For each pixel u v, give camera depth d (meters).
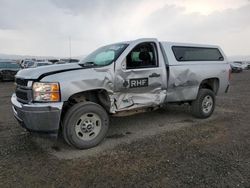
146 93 5.33
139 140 4.91
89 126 4.52
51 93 4.11
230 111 7.54
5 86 16.83
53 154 4.25
